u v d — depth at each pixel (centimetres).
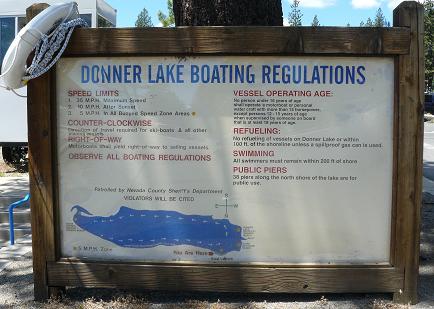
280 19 514
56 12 379
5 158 1222
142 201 399
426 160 1454
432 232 619
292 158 390
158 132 393
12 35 1027
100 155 398
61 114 397
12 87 385
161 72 388
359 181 391
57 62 393
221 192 394
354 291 394
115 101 392
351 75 383
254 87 385
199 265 396
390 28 374
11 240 595
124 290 429
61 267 402
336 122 386
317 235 395
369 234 395
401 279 391
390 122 387
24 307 399
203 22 490
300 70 383
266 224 395
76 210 404
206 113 388
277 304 399
